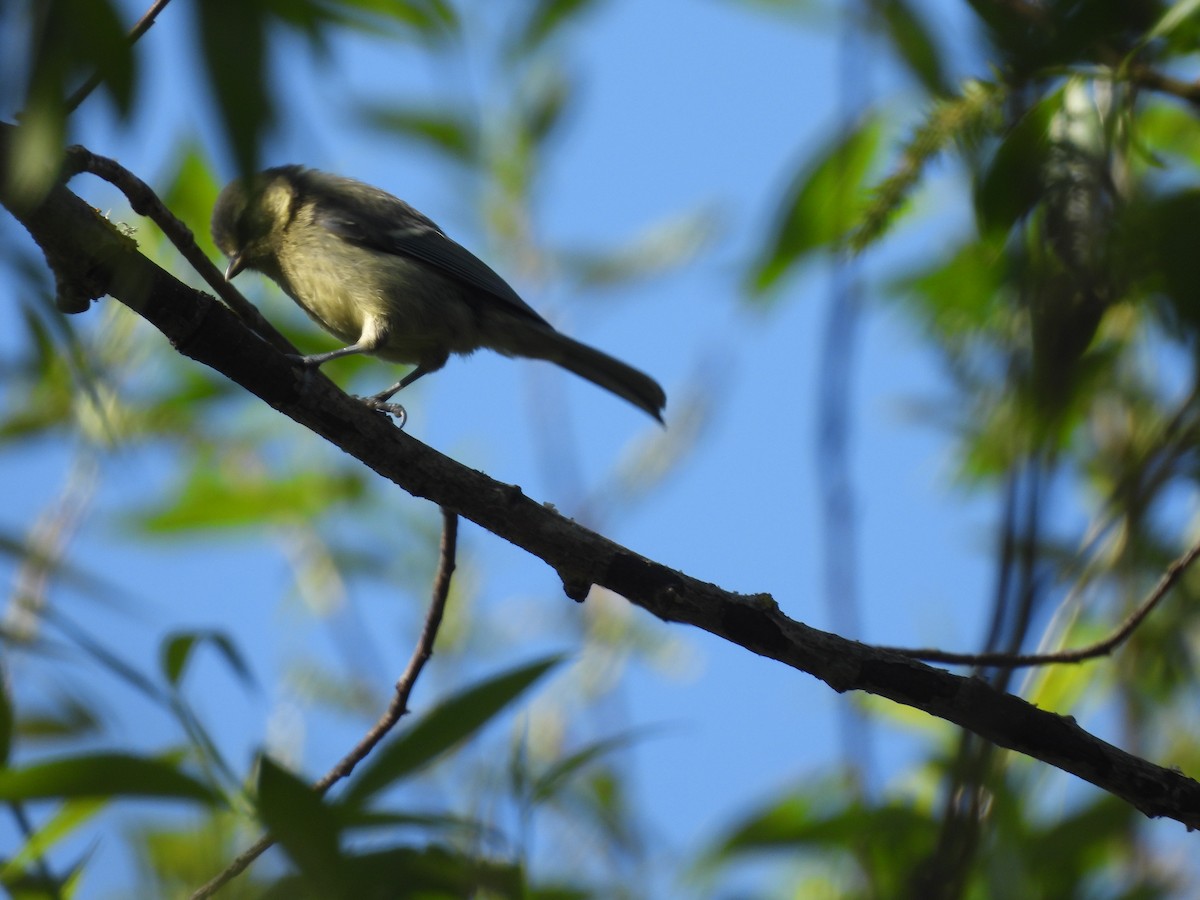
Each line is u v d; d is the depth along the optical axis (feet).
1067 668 23.40
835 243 15.06
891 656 18.62
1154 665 23.17
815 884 17.12
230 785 13.08
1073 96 14.58
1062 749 17.78
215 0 9.78
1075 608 18.13
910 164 15.21
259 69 9.77
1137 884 16.22
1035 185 14.55
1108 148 14.03
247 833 14.12
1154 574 22.26
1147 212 13.08
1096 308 13.05
